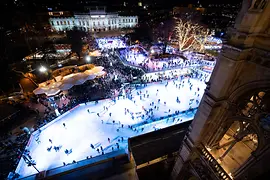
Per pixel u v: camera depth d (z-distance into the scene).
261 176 6.85
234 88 7.14
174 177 13.80
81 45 62.12
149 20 106.25
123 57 55.12
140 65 49.41
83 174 18.88
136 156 16.17
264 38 5.34
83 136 27.53
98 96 37.25
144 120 30.77
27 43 59.12
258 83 6.11
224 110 7.99
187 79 44.69
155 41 68.25
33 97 34.97
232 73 6.49
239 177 7.94
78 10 113.19
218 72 7.08
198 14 93.69
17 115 30.06
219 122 8.50
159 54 48.25
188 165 11.62
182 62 50.69
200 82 43.31
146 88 40.66
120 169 19.17
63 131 28.42
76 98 36.28
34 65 46.25
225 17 92.19
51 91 32.62
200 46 59.00
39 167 22.50
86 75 38.06
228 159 9.89
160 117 30.47
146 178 15.99
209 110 7.95
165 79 44.47
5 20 57.91
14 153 23.61
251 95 7.14
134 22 119.44
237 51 5.79
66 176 18.81
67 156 24.11
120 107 34.38
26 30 64.69
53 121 29.78
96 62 51.38
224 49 6.50
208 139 9.43
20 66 44.50
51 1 120.56
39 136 27.25
